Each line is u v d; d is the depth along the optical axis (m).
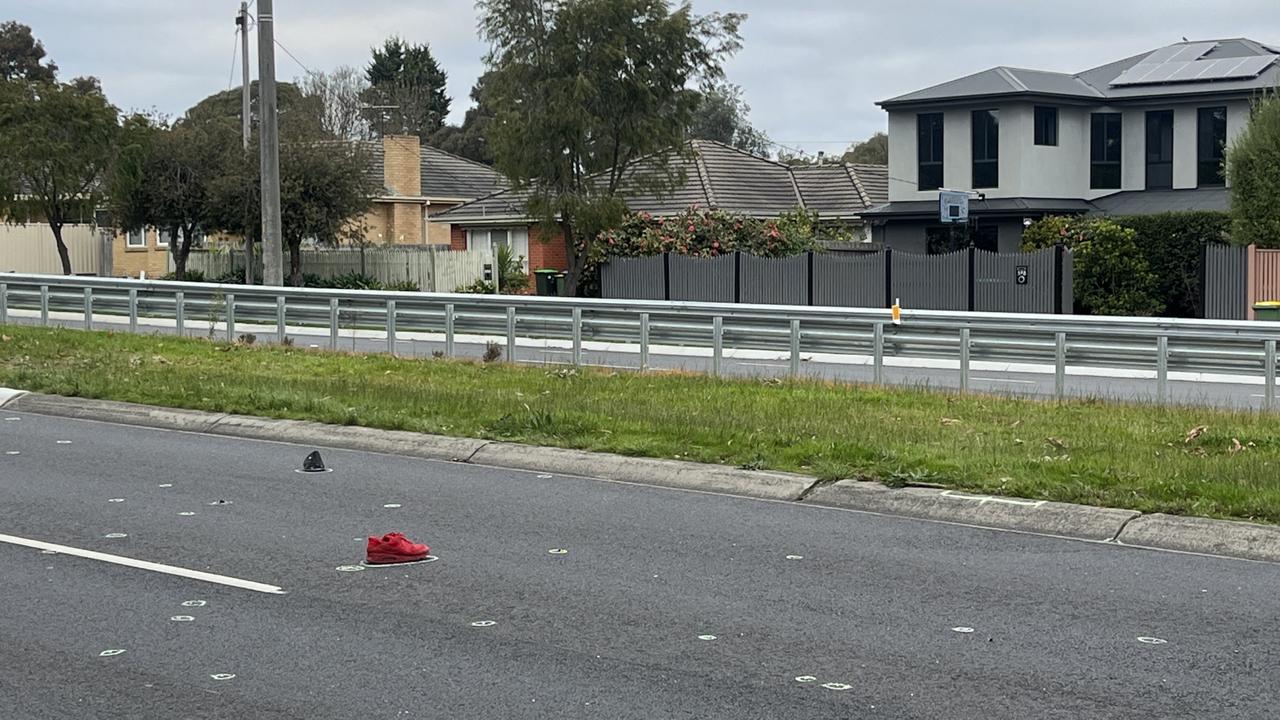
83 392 17.22
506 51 37.16
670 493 11.79
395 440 14.14
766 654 7.18
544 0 36.78
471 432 14.05
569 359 22.56
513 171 37.72
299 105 83.44
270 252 24.64
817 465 11.91
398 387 16.83
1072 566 9.12
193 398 16.39
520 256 46.81
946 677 6.80
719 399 15.98
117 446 14.33
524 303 21.62
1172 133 44.38
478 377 18.53
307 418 15.23
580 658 7.12
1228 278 33.56
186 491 11.80
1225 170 35.06
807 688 6.63
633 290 39.62
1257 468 11.10
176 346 22.47
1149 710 6.30
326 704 6.40
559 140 37.03
